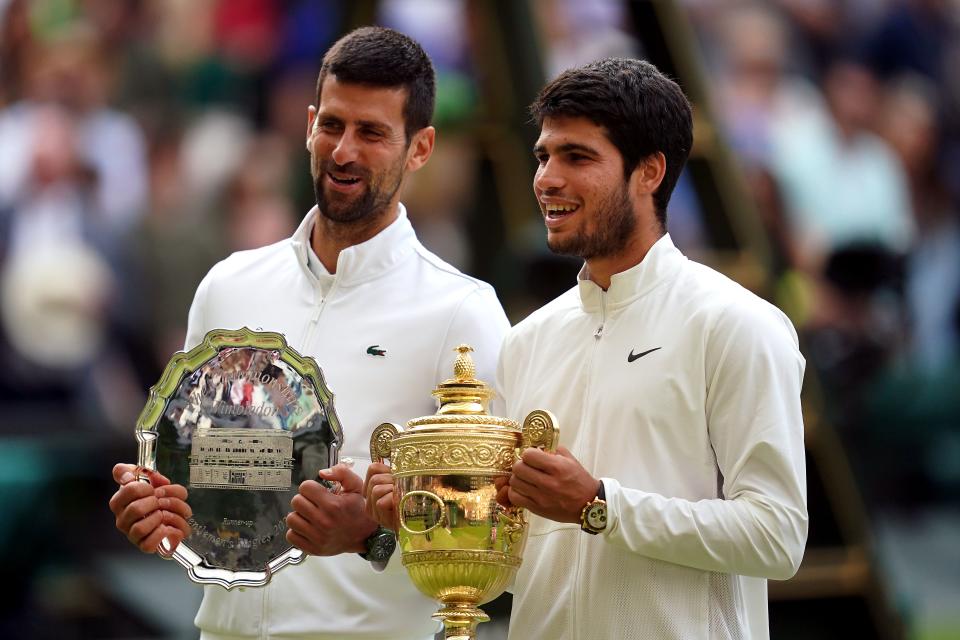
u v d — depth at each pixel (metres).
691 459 10.97
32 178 35.41
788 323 11.33
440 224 32.50
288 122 39.03
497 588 11.04
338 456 11.85
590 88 11.14
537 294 24.44
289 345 12.77
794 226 42.38
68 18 37.38
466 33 29.97
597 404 11.24
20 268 34.59
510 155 28.47
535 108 11.51
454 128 28.50
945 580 35.53
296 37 39.50
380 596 12.48
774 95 44.03
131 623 30.33
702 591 10.85
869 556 22.14
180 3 38.62
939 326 42.75
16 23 36.88
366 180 12.62
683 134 11.48
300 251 13.16
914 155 44.91
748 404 10.77
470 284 13.15
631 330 11.30
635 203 11.34
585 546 11.05
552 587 11.23
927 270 43.53
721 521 10.49
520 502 10.53
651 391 11.02
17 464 32.19
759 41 44.50
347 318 12.92
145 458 11.88
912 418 38.53
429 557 10.80
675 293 11.29
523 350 12.05
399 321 12.86
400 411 12.70
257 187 37.78
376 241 12.98
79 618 30.56
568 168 11.18
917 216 44.19
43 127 35.84
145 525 11.41
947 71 46.34
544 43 28.48
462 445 10.73
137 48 37.97
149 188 36.66
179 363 12.04
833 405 35.91
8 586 30.89
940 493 38.50
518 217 27.41
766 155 43.06
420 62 12.92
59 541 31.86
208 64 38.53
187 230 36.34
